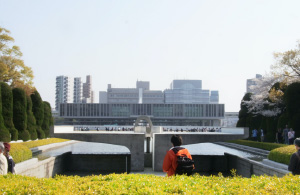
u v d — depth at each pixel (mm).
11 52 49031
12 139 30344
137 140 26266
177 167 7750
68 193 5895
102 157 29188
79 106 143750
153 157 26703
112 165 29172
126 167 27484
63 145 41719
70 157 29125
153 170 26156
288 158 16594
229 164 28672
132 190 5980
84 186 6508
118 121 148750
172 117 145125
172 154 7820
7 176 7691
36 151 27281
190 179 6949
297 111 32906
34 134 35562
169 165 7832
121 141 26250
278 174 16234
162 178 7281
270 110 38156
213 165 29266
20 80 49000
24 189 6211
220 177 7738
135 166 26062
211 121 151500
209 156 29250
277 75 39812
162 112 145500
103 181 6953
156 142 25703
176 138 8125
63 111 143250
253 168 20828
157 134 25766
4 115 30250
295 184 6379
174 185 6203
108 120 148250
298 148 8281
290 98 33250
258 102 41531
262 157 24719
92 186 6465
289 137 27781
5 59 47750
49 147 33406
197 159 29344
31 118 35438
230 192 6066
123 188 6133
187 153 7984
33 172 18594
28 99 35344
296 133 32500
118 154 29250
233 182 6961
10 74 47969
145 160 29062
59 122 150875
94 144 49594
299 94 33031
